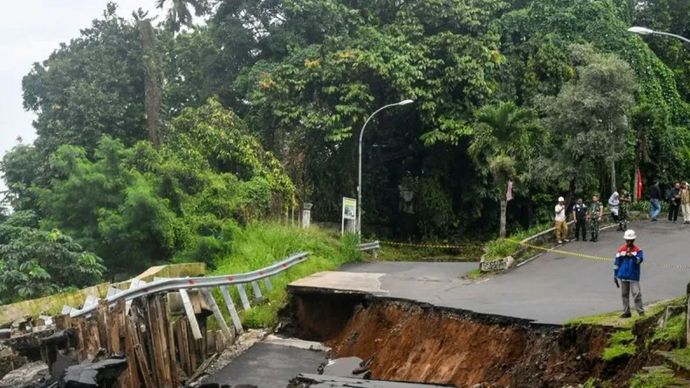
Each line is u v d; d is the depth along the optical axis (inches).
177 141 1323.8
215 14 1818.4
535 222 1649.9
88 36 1710.1
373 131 1676.9
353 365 756.6
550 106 1358.3
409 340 741.3
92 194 1046.4
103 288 751.1
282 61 1659.7
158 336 690.8
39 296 749.3
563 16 1795.0
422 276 1040.2
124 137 1545.3
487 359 616.7
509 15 1825.8
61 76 1625.2
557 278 903.1
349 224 1414.9
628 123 1401.3
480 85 1576.0
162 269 897.5
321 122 1493.6
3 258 795.4
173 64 1891.0
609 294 755.4
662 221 1338.6
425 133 1606.8
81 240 1009.5
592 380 466.3
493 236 1727.4
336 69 1523.1
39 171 1337.4
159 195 1124.5
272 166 1400.1
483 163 1562.5
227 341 852.0
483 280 955.3
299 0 1690.5
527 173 1365.7
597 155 1320.1
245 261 1063.6
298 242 1189.1
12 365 558.9
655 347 428.8
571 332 539.5
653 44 2108.8
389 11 1777.8
